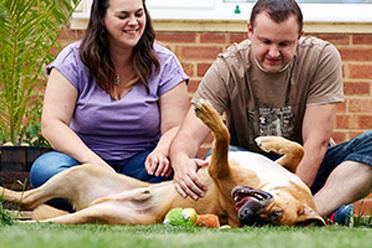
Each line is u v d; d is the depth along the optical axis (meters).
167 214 4.64
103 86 5.38
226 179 4.55
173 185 4.85
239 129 5.38
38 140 6.35
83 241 2.77
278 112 5.30
